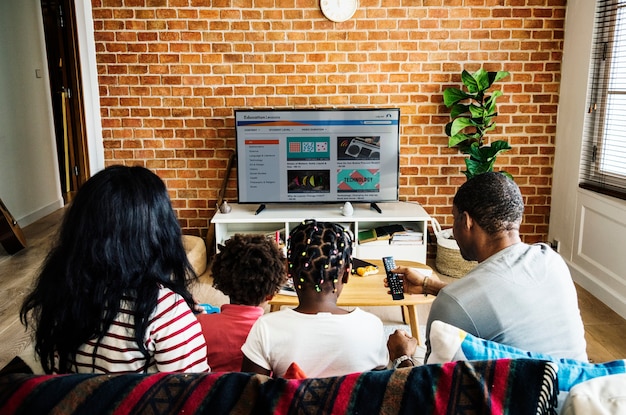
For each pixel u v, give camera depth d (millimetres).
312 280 1461
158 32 4203
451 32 4211
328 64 4254
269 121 4109
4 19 5051
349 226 4262
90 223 1156
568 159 4129
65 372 1244
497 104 4316
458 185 4434
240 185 4199
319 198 4219
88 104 4281
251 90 4293
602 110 3762
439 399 1064
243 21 4191
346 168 4180
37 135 5637
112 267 1161
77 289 1156
